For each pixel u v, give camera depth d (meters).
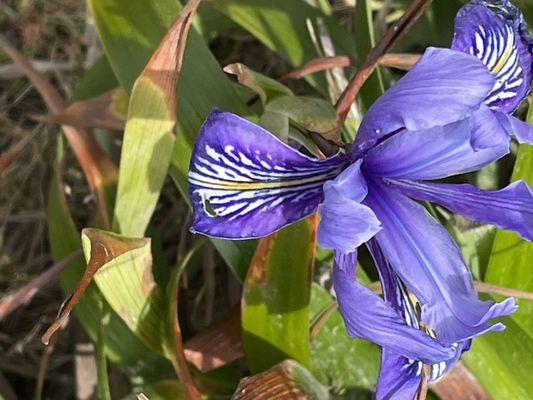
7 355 0.43
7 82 0.45
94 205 0.43
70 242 0.37
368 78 0.37
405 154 0.29
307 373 0.35
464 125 0.27
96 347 0.36
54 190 0.37
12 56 0.36
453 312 0.29
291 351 0.35
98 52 0.42
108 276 0.33
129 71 0.34
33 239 0.44
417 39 0.41
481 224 0.38
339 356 0.36
